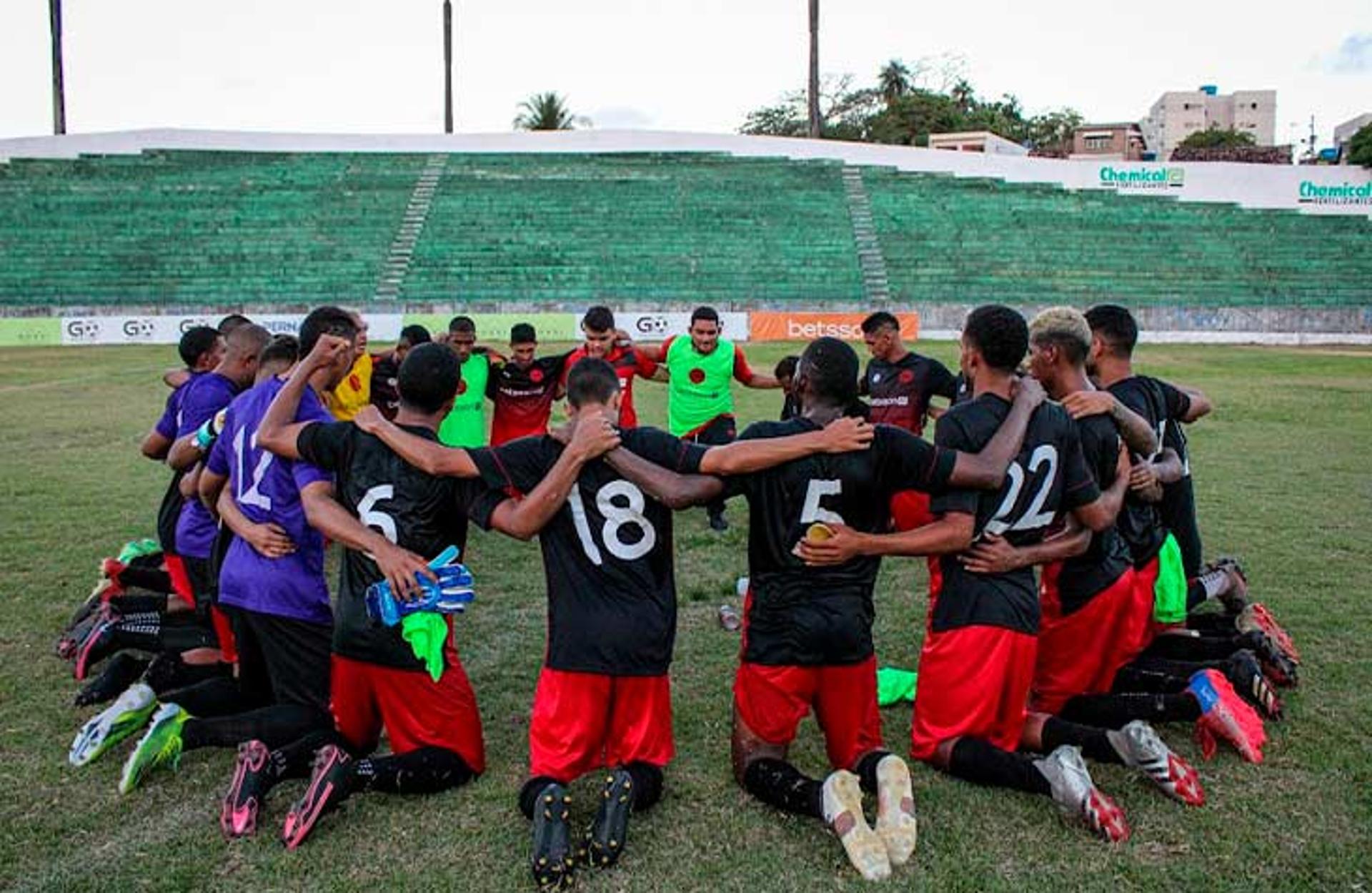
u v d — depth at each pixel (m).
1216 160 52.38
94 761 4.13
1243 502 8.84
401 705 3.80
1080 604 4.29
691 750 4.25
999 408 3.89
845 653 3.69
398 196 36.00
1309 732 4.32
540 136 39.84
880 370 7.29
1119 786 3.91
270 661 4.17
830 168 39.22
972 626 3.87
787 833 3.59
